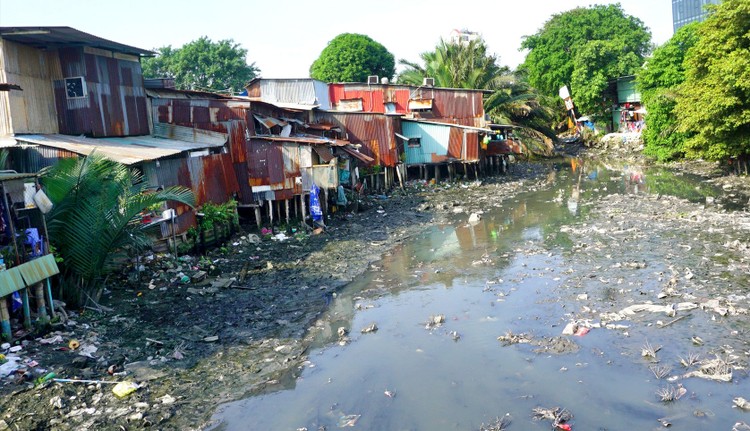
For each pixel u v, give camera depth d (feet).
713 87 90.58
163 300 46.57
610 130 195.21
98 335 38.55
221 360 35.78
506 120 154.40
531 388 30.48
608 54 180.96
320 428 27.84
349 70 177.27
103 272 47.70
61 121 61.72
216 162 69.56
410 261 58.75
